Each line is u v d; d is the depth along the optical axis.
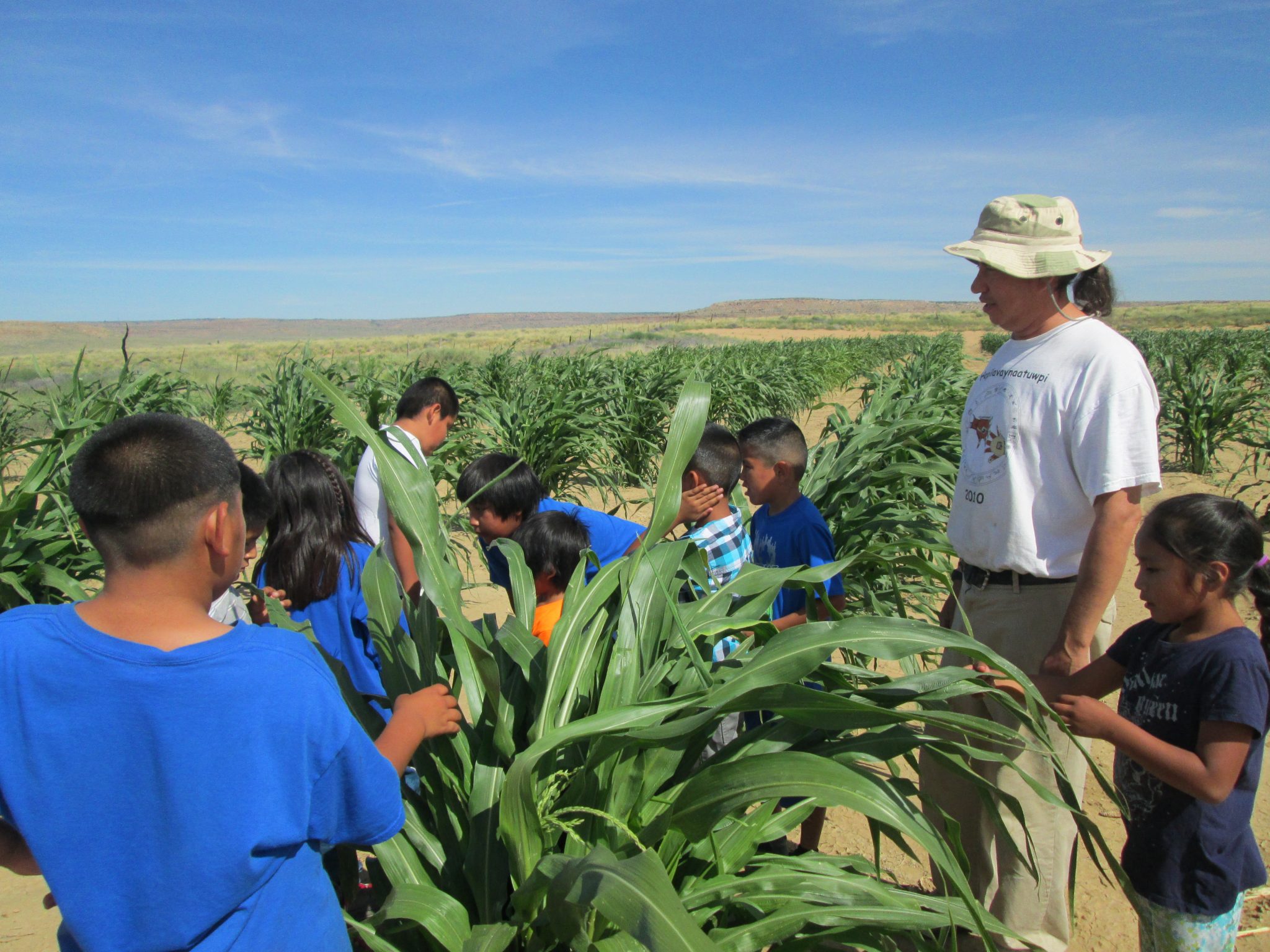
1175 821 1.86
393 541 3.29
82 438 4.32
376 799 1.22
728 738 2.67
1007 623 2.33
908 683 1.63
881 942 1.60
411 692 1.87
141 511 1.07
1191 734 1.82
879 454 4.63
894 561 2.10
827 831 3.19
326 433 8.52
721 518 2.87
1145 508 8.61
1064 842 2.31
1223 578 1.79
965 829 2.44
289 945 1.16
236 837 1.08
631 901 1.07
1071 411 2.14
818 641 1.53
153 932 1.09
